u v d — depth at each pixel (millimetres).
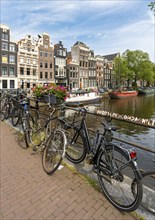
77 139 3150
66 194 2373
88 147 2852
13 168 3064
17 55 30828
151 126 2299
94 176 2773
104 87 49812
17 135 4766
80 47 43531
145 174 1924
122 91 40844
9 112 6121
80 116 3127
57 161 2771
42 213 2049
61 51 38812
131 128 13375
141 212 2055
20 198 2297
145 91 50906
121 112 22078
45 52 35250
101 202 2227
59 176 2797
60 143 2785
